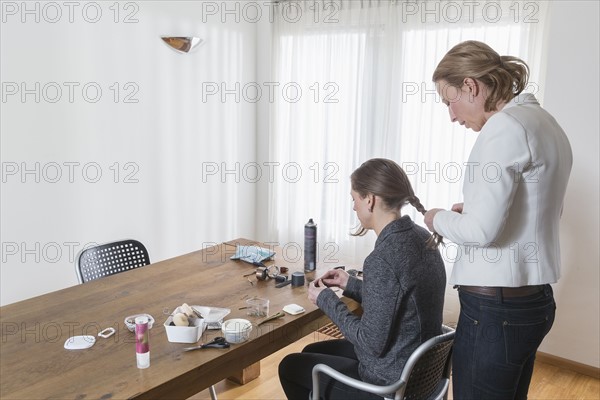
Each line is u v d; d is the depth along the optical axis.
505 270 1.43
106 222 3.29
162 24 3.44
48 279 3.02
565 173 1.48
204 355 1.52
